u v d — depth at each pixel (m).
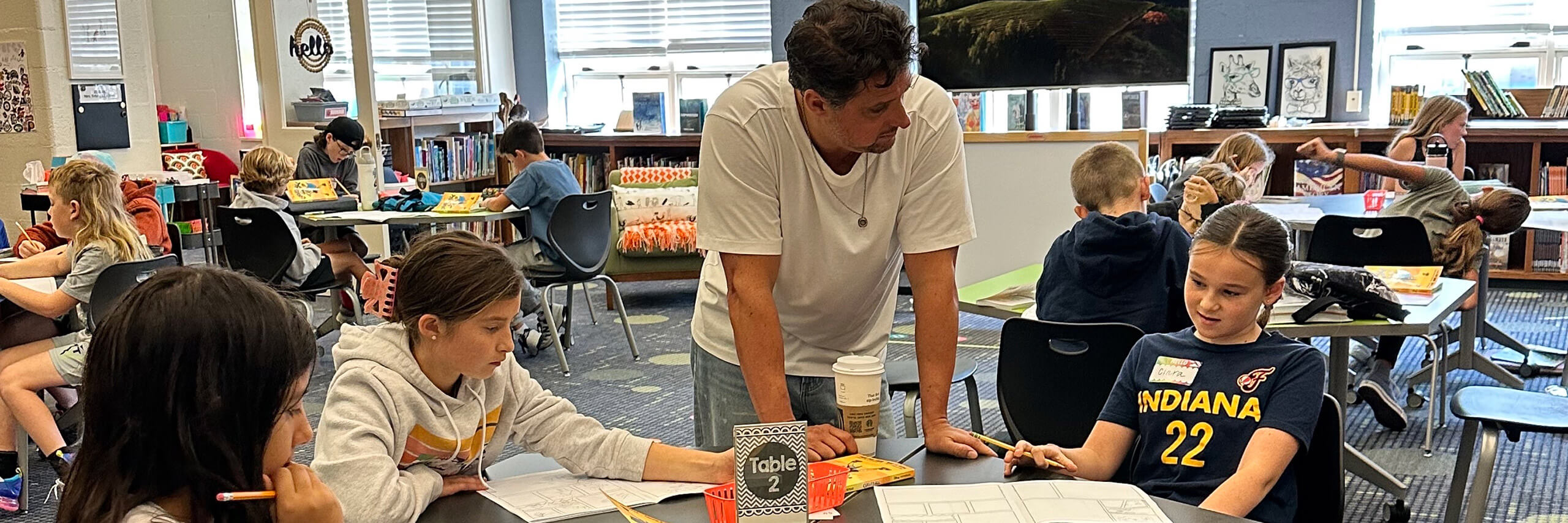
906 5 7.31
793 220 1.84
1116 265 2.74
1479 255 4.25
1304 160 6.48
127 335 1.02
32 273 3.65
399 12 8.41
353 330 1.67
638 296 6.75
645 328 5.80
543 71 8.70
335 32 7.93
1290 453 1.82
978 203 5.03
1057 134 4.84
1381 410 3.70
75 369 3.31
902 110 1.63
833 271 1.90
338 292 5.49
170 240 4.71
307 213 5.45
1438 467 3.43
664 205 6.53
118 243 3.55
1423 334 2.76
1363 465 3.05
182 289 1.04
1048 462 1.65
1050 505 1.48
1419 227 3.84
